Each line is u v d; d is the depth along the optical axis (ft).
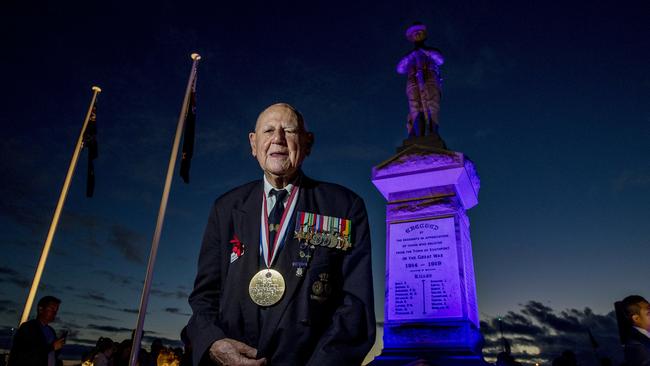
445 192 28.71
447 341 24.84
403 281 27.12
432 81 34.09
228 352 6.77
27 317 29.63
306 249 7.63
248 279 7.58
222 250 8.17
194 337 7.33
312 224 7.88
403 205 29.19
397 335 25.82
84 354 33.35
